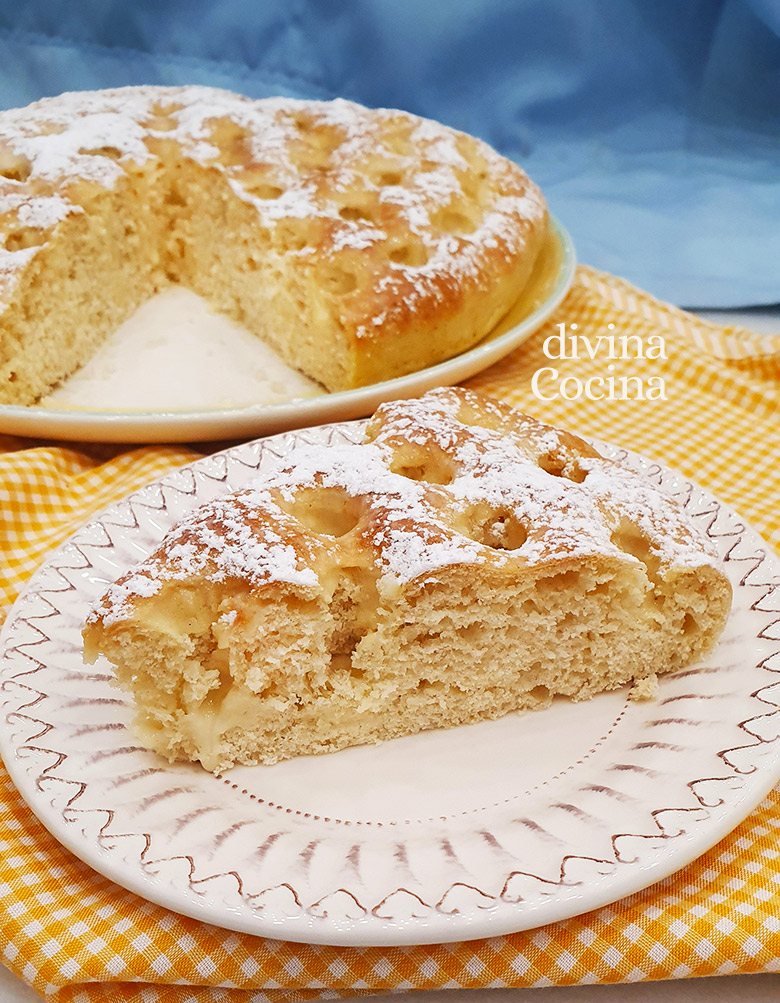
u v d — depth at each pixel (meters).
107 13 0.71
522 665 0.27
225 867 0.22
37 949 0.21
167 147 0.52
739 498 0.37
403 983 0.21
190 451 0.41
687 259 0.60
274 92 0.74
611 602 0.27
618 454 0.35
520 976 0.21
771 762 0.23
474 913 0.20
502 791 0.25
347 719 0.27
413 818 0.24
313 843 0.23
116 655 0.25
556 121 0.74
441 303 0.44
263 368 0.47
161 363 0.47
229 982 0.21
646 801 0.23
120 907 0.22
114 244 0.50
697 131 0.73
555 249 0.53
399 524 0.27
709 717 0.26
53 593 0.29
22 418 0.39
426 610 0.26
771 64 0.70
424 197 0.48
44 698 0.26
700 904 0.22
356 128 0.52
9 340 0.43
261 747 0.26
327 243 0.45
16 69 0.72
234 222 0.50
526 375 0.47
